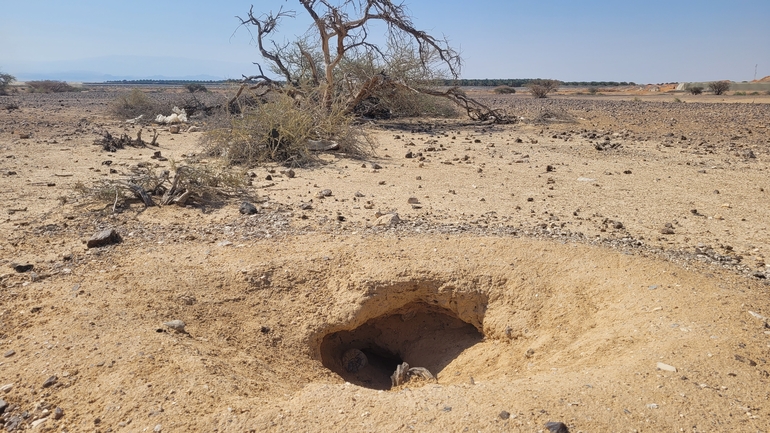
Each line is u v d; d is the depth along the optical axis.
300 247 5.57
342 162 10.48
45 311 4.19
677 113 21.66
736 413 2.95
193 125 15.91
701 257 5.36
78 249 5.48
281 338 4.47
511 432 2.81
